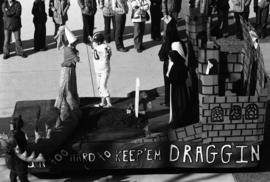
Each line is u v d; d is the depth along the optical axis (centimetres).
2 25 1518
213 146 956
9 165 926
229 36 1220
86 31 1573
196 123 975
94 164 966
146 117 1041
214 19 1346
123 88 1306
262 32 1616
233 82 962
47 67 1439
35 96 1274
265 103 934
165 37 1041
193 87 1017
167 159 964
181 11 1691
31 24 1778
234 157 963
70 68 1016
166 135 962
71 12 1883
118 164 967
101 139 970
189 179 970
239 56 949
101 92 1091
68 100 1023
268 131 1108
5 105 1230
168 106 1082
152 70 1412
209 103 931
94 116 1051
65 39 1017
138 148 956
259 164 1002
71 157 959
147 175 984
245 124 945
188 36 1077
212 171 994
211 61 925
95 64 1078
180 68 956
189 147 956
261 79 938
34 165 955
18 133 907
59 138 962
